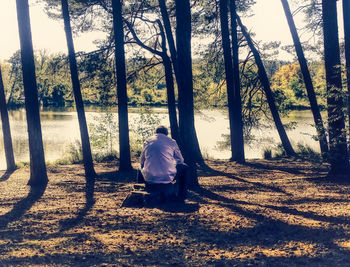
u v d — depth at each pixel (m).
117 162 21.39
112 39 18.02
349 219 6.92
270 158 22.08
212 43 22.38
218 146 28.23
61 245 5.77
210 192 10.99
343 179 12.48
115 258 5.09
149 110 23.81
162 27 20.70
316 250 5.17
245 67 23.70
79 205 9.45
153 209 8.43
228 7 21.98
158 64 20.58
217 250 5.39
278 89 23.92
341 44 16.92
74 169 18.30
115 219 7.53
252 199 9.67
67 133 37.88
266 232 6.25
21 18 12.90
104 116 23.61
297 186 11.78
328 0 12.20
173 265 4.79
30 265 4.82
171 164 8.62
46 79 17.98
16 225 7.34
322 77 18.14
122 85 16.62
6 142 19.23
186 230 6.53
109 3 18.80
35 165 13.41
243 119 23.92
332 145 12.26
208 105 24.17
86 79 18.03
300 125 42.62
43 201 10.23
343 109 10.73
